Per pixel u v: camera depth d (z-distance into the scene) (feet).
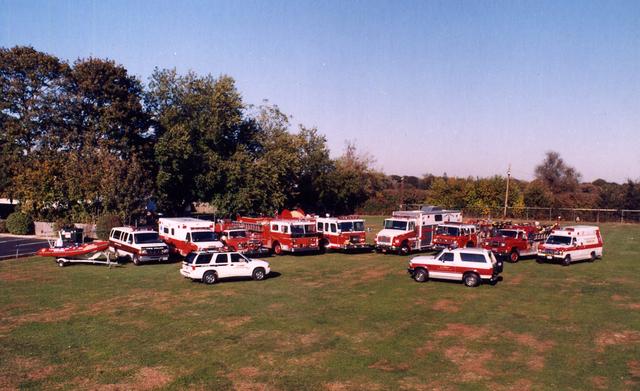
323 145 231.71
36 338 51.26
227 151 179.42
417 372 42.55
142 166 154.61
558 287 76.28
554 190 325.83
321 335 52.34
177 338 51.29
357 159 273.54
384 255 112.37
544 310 62.64
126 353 46.91
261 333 52.95
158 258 97.40
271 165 173.68
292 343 49.80
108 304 65.21
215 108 167.53
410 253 114.62
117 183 136.67
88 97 163.02
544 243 100.32
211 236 102.32
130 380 40.73
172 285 77.25
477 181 230.68
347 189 236.63
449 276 78.07
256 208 169.89
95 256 95.61
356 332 53.42
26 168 151.33
